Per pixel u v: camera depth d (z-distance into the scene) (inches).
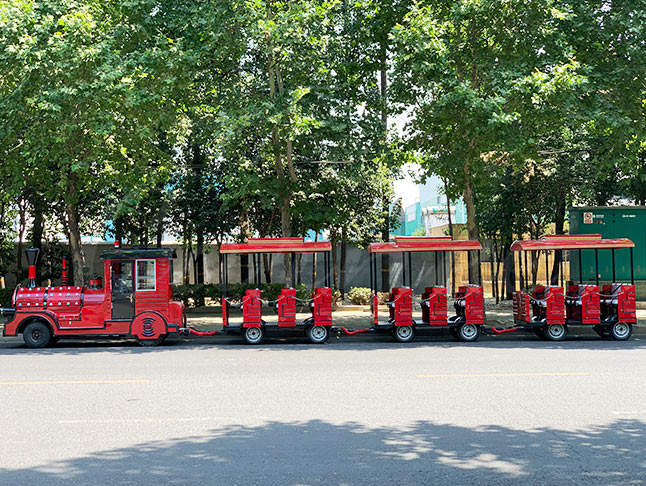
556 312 665.0
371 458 251.9
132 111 735.1
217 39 743.1
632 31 693.3
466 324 670.5
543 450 261.6
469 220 788.6
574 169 981.2
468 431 291.1
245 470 238.1
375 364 495.8
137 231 1082.7
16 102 689.6
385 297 1051.3
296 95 709.3
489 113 674.2
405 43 693.3
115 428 299.3
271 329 661.3
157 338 645.3
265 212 1098.1
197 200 1011.3
